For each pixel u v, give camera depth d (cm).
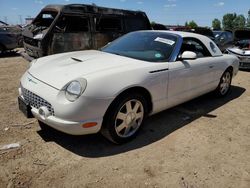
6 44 1023
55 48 605
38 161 261
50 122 260
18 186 225
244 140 331
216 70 446
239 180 250
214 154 293
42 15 701
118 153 283
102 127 280
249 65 795
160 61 337
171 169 261
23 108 295
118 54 361
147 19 828
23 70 710
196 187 237
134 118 307
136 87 293
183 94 374
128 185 234
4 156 266
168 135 332
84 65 299
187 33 410
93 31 679
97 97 255
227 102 485
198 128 359
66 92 255
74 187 228
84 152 282
